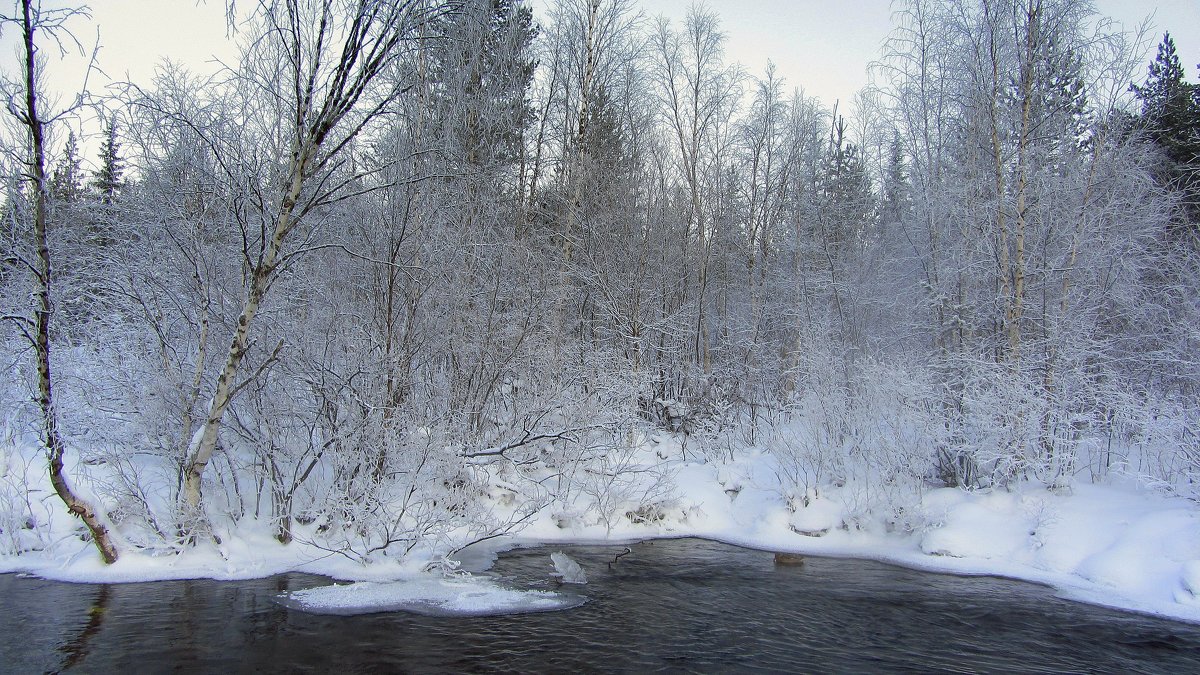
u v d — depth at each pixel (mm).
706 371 22156
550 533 14164
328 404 11883
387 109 10125
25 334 9344
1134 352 16812
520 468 15102
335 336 12836
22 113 8984
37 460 11664
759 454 17781
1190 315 16078
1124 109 15883
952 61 16641
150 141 10617
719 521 15312
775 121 25906
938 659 8031
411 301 13805
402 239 12844
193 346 11797
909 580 11438
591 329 22500
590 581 11094
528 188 23797
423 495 11859
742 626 9047
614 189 23250
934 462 15102
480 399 15891
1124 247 16094
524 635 8453
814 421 15875
